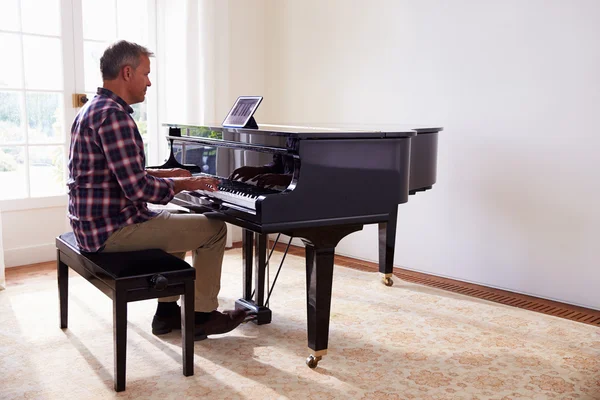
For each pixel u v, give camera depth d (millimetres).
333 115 5352
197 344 3162
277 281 4363
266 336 3301
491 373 2885
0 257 4047
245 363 2932
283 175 2822
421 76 4711
